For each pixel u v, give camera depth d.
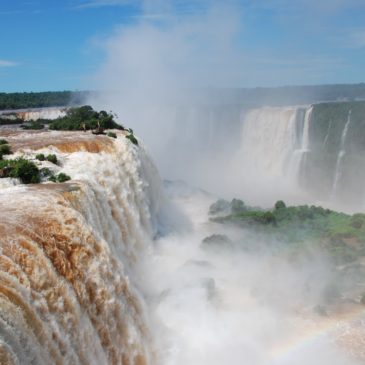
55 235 26.77
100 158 49.00
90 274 27.83
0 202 29.70
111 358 27.91
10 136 66.50
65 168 44.31
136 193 54.47
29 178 38.81
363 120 96.06
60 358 22.58
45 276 24.02
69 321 24.38
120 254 39.31
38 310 22.41
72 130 76.94
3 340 18.48
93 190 37.09
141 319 32.72
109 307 28.62
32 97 179.00
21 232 25.19
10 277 21.86
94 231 29.70
